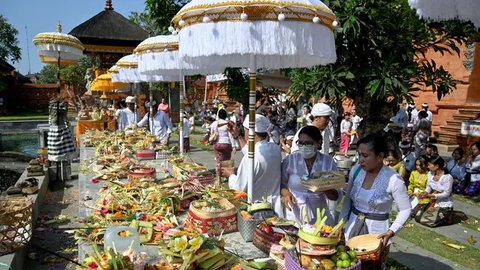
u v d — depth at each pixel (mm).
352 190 3301
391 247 5203
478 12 5410
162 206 3744
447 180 6195
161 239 2881
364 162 3117
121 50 19172
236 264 2646
